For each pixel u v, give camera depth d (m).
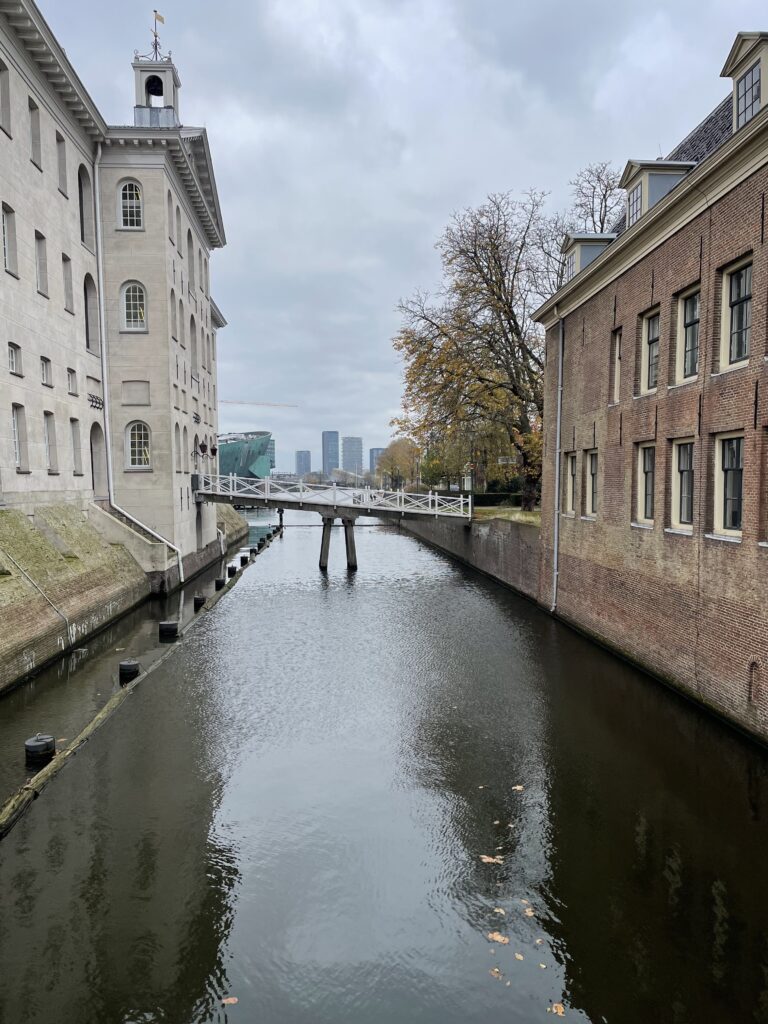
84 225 24.92
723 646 10.57
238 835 7.46
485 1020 4.94
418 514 30.61
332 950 5.68
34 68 19.33
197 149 32.28
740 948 5.65
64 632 15.67
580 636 17.02
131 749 9.84
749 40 10.67
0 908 6.19
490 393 28.19
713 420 10.86
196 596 21.41
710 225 10.93
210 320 39.31
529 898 6.34
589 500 17.33
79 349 23.00
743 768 9.07
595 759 9.41
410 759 9.46
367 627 18.14
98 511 23.61
